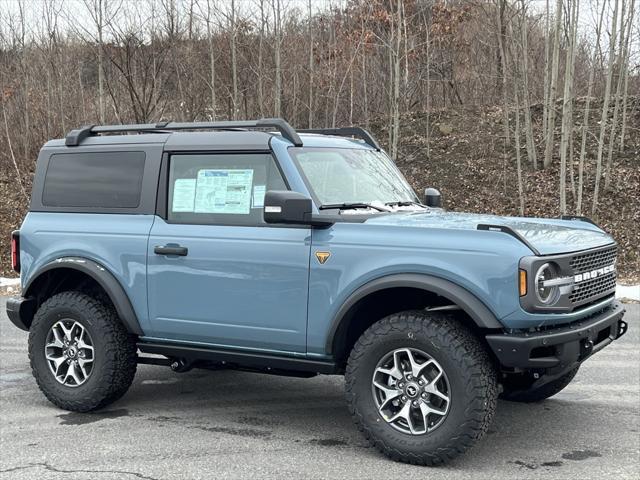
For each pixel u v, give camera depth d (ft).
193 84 62.75
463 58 77.97
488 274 12.77
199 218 15.92
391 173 17.88
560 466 13.56
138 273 16.30
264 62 64.03
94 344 16.79
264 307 14.87
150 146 16.80
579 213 51.39
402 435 13.55
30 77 72.69
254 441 15.08
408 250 13.51
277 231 14.87
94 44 59.62
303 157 15.38
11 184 67.56
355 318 14.65
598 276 14.60
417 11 71.05
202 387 19.70
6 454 14.30
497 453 14.29
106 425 16.22
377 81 75.25
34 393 19.15
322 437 15.35
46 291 18.30
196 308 15.65
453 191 59.98
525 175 60.85
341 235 14.16
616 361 22.43
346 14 68.08
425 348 13.21
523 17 56.39
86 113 70.28
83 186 17.58
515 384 15.17
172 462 13.80
